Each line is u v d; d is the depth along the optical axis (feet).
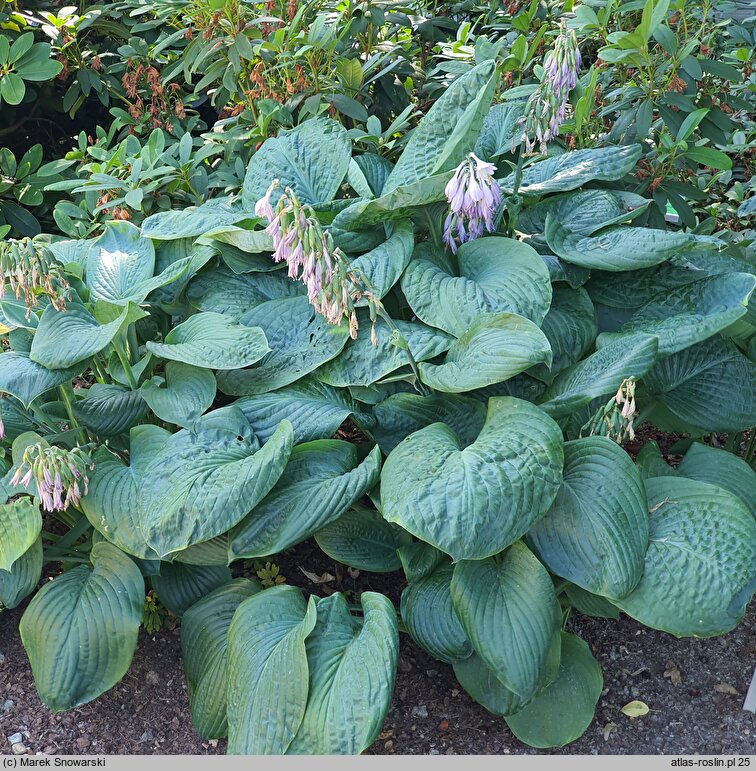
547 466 4.08
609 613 4.47
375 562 4.70
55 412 5.04
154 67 7.89
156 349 4.74
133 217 6.55
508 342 4.32
